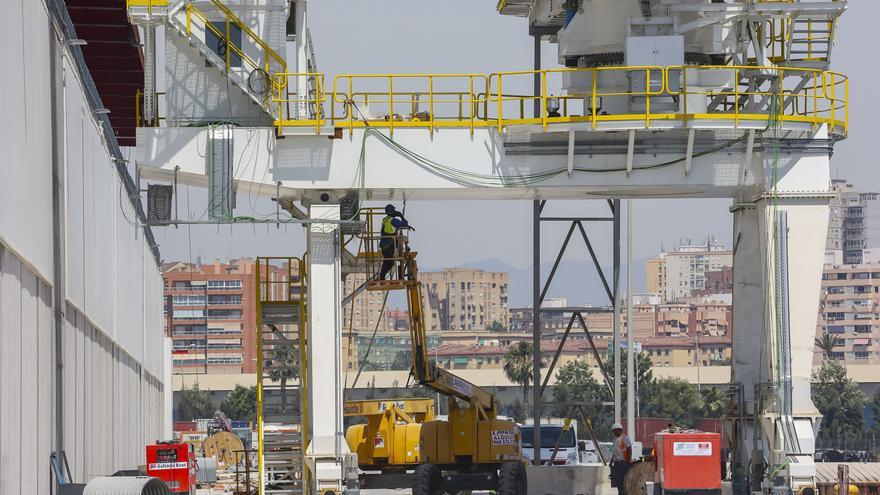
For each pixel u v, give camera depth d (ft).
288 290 252.83
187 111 238.07
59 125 193.26
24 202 157.58
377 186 237.45
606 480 294.46
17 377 154.40
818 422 239.09
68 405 203.51
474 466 253.03
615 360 317.22
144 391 407.03
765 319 244.01
